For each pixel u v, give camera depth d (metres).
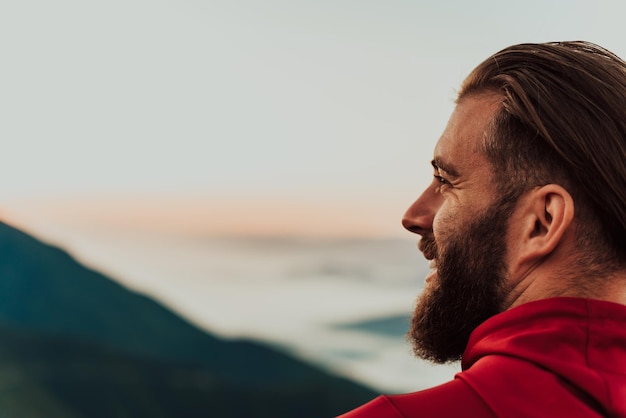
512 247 0.52
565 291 0.51
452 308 0.55
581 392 0.46
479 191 0.53
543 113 0.51
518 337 0.49
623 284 0.51
